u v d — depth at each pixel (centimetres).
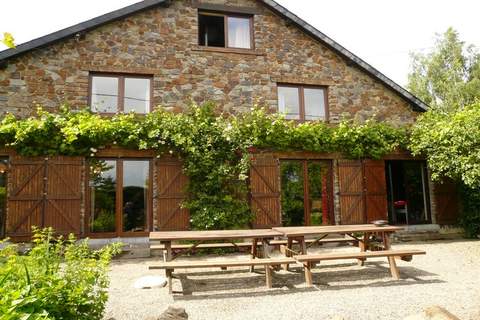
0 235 755
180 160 837
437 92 2478
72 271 307
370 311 407
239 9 973
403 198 1062
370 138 959
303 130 902
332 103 1009
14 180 753
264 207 877
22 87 812
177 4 929
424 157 1014
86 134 773
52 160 777
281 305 438
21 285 271
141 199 830
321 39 1007
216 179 830
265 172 888
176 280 574
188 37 923
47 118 763
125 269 672
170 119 824
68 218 772
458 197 1045
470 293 473
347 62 1035
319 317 393
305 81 994
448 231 1023
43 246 328
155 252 805
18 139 744
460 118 884
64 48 845
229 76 938
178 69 905
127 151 816
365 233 657
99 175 811
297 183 930
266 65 968
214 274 607
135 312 425
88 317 297
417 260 708
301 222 916
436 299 448
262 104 950
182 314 363
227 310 425
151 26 905
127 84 884
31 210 755
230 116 916
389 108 1055
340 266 654
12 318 225
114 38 877
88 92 849
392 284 527
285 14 980
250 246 655
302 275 591
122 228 807
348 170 954
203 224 810
